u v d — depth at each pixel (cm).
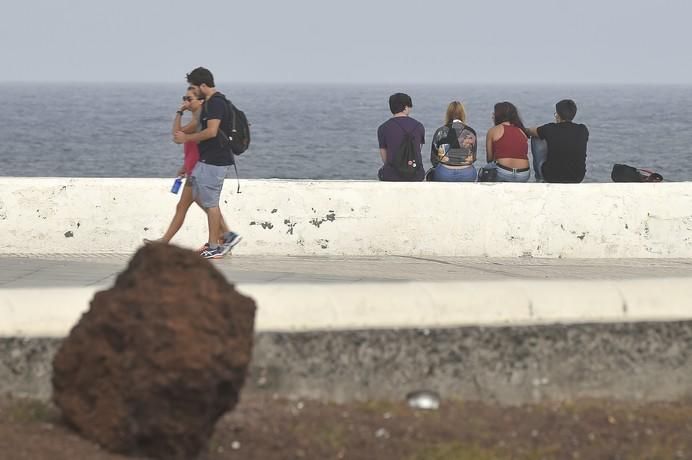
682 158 19875
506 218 3944
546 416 1980
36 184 3803
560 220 3953
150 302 1644
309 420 1895
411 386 2023
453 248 3941
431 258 3881
